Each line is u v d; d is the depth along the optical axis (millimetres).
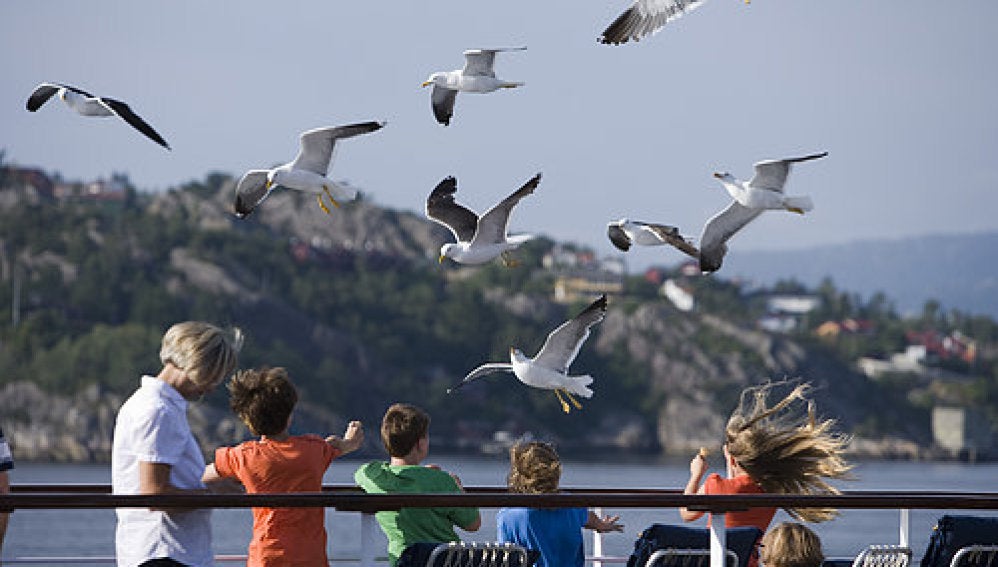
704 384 178375
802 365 187625
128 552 4941
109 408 136750
